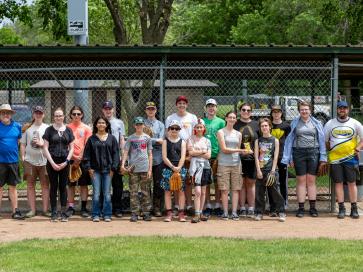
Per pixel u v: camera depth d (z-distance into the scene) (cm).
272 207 1088
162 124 1088
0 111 1049
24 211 1132
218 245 830
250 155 1067
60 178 1038
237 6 4091
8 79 1370
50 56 1155
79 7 1410
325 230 966
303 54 1127
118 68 1099
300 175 1081
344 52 1096
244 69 1194
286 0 3741
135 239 870
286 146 1079
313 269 706
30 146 1064
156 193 1084
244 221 1043
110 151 1036
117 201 1091
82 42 1416
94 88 1323
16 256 765
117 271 691
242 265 726
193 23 4241
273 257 763
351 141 1070
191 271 693
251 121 1073
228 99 1927
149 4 2077
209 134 1078
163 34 2073
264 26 3816
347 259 753
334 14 2455
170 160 1028
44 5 2131
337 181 1073
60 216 1047
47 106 2017
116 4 2053
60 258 753
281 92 1554
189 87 1555
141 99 1614
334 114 1115
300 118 1081
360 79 1566
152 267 711
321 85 1449
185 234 923
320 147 1077
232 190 1056
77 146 1059
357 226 1001
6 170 1052
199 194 1026
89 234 923
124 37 2072
